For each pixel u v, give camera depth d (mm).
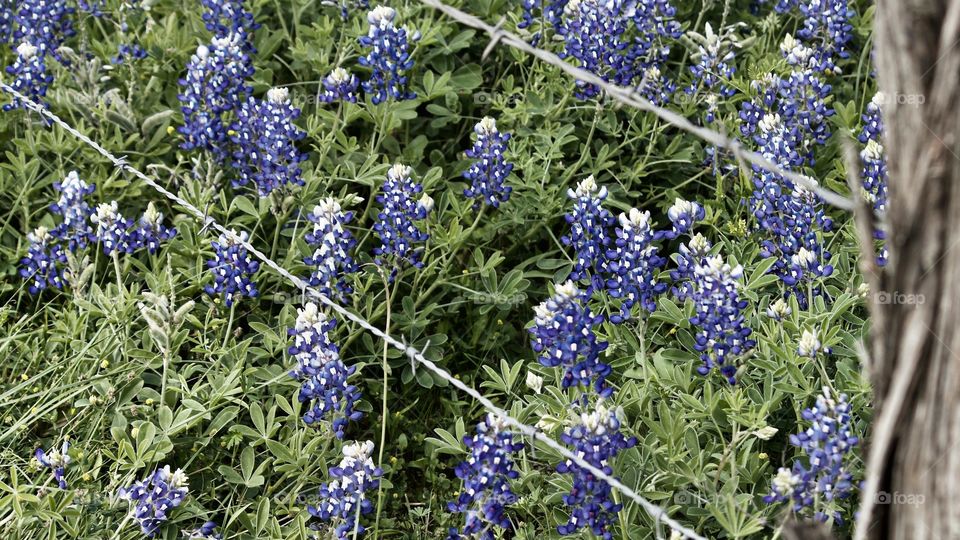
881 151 2205
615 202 2307
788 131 2250
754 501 2053
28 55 2367
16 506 2045
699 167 2381
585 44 2314
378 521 2109
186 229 2277
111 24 2602
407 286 2301
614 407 2062
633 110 2346
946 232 1661
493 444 2006
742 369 2061
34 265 2238
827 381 2039
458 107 2428
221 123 2320
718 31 2506
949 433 1671
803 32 2365
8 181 2359
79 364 2188
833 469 1955
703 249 2121
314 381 2090
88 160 2377
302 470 2115
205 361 2195
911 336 1680
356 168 2361
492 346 2273
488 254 2344
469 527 2020
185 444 2141
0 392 2189
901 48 1666
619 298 2133
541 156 2326
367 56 2379
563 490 2061
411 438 2227
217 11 2410
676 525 1930
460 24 2498
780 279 2207
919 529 1691
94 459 2135
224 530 2094
